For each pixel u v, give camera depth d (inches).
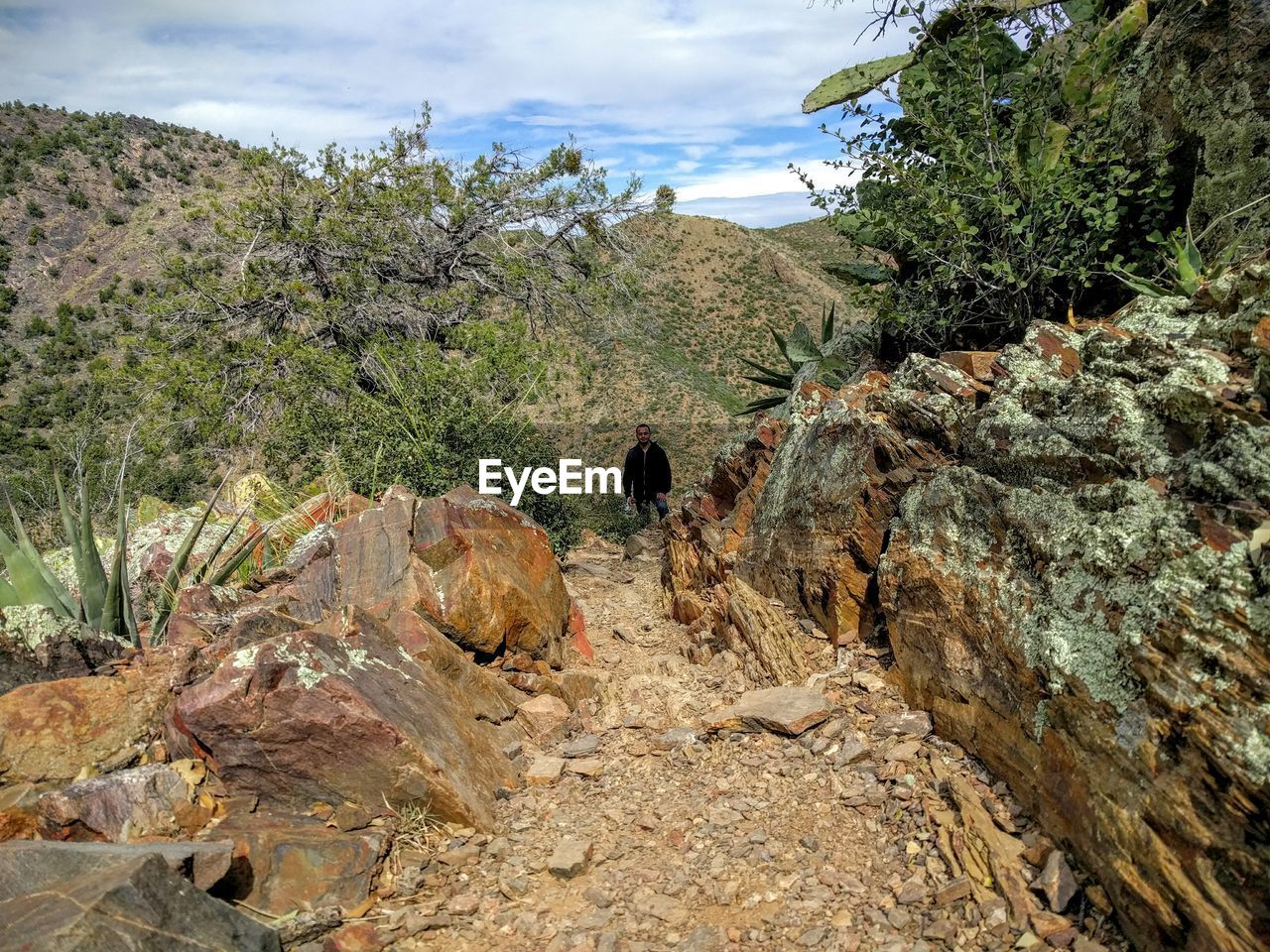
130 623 176.1
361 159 666.2
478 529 216.8
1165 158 207.2
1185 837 92.5
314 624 172.1
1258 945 83.0
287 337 599.2
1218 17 200.4
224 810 128.0
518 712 179.8
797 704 166.6
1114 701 107.6
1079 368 153.5
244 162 649.6
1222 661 93.7
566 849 131.6
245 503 310.2
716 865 128.0
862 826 133.7
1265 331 109.1
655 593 341.1
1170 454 118.0
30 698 131.3
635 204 712.4
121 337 633.6
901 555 165.9
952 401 176.9
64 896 90.4
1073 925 103.9
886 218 233.5
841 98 308.5
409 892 121.7
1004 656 132.3
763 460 270.8
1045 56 238.8
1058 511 130.3
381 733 131.9
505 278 681.6
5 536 173.9
